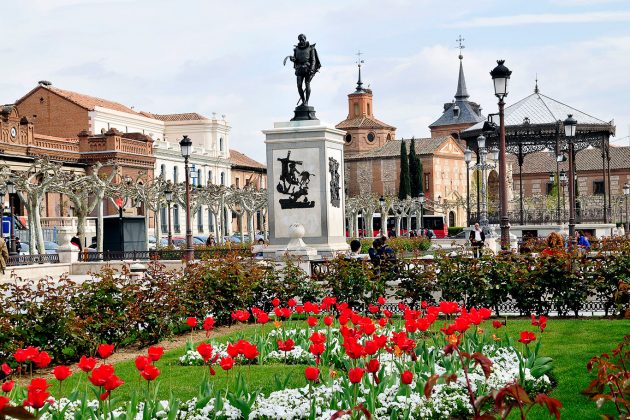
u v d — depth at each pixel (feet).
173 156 308.81
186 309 57.62
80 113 288.71
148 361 30.40
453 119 525.34
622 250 62.80
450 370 36.22
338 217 88.69
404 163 382.42
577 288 61.16
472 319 39.81
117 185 184.24
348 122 470.80
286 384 36.99
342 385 33.55
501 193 84.12
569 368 40.96
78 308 50.03
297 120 86.89
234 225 355.97
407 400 32.19
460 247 85.71
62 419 29.71
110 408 28.96
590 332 52.90
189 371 43.42
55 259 140.87
